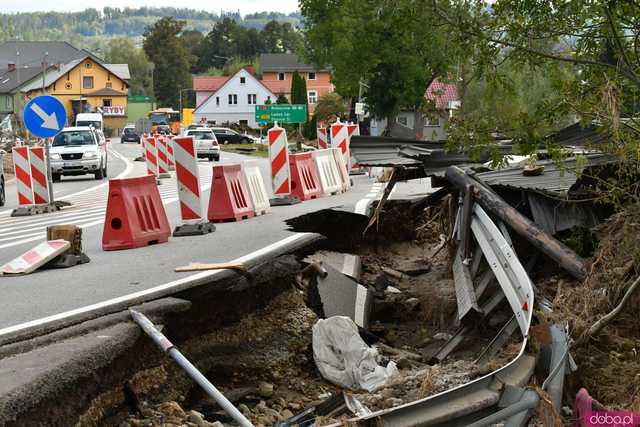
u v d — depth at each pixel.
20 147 20.48
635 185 8.75
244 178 16.44
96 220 18.30
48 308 8.34
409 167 13.09
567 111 8.82
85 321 7.74
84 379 6.28
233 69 170.62
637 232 8.70
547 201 10.77
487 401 5.72
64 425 5.86
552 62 8.89
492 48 8.88
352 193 21.81
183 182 14.11
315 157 20.97
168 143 34.59
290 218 14.74
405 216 15.45
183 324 8.34
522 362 6.52
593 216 10.55
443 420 5.51
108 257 11.93
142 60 178.62
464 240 10.89
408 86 52.56
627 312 8.33
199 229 13.98
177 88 180.50
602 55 8.71
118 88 136.12
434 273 12.88
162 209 13.42
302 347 9.24
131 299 8.37
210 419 7.43
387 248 14.87
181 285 8.75
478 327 9.40
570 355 7.30
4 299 8.99
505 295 8.94
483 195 10.67
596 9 8.26
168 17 183.50
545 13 8.61
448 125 9.30
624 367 7.53
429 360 9.31
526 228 9.64
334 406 7.20
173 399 7.38
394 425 5.38
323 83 145.38
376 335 10.55
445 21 8.83
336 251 14.14
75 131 37.78
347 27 51.12
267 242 12.31
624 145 8.33
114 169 43.75
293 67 145.50
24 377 5.69
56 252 11.04
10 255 13.15
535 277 10.22
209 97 135.75
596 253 8.99
